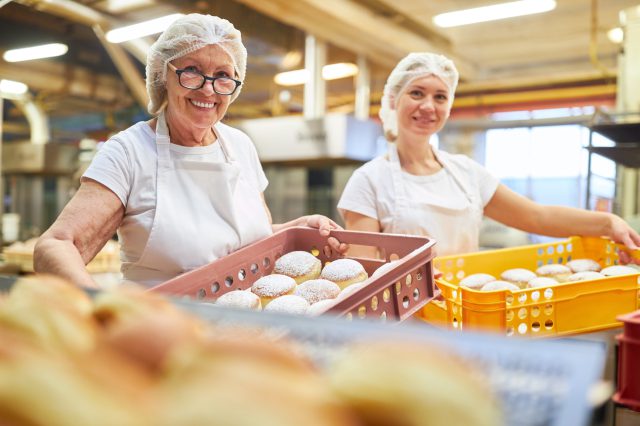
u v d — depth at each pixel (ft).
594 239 5.61
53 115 15.97
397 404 0.95
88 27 12.19
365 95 14.85
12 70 12.21
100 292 1.65
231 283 3.98
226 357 0.93
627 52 9.79
